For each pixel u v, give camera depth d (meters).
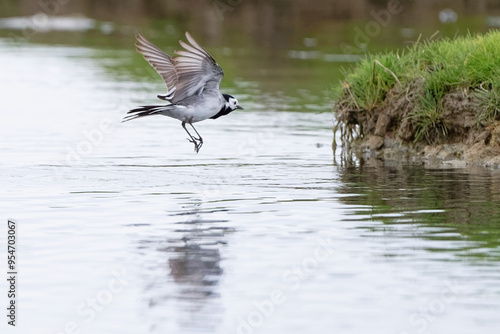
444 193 15.23
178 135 22.00
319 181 16.50
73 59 37.19
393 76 20.17
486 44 19.42
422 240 12.35
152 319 9.73
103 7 54.44
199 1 54.53
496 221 13.27
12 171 17.31
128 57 38.00
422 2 50.53
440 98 19.02
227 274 11.05
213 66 14.45
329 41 41.25
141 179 16.67
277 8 51.50
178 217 13.76
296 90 29.09
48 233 12.85
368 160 18.97
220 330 9.42
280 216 13.77
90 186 16.05
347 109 20.45
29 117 24.30
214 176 17.02
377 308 9.92
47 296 10.40
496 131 18.06
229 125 23.41
